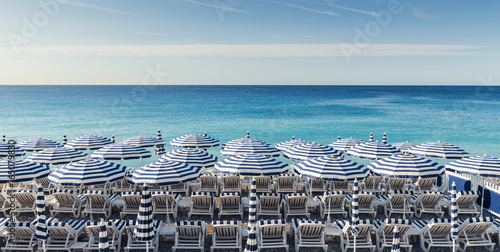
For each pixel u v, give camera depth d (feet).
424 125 147.84
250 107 249.55
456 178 49.93
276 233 31.96
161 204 38.99
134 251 31.30
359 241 32.17
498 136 116.78
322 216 39.81
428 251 31.83
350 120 167.94
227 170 43.06
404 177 41.75
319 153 52.70
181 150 52.08
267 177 46.03
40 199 26.17
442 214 40.50
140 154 53.52
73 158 50.60
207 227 37.01
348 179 39.86
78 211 39.55
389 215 40.63
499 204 40.91
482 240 32.27
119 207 42.09
